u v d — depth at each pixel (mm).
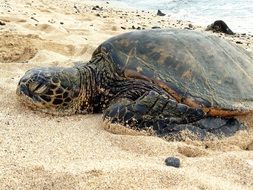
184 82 931
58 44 1670
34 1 2938
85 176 683
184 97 917
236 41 2057
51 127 902
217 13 3107
